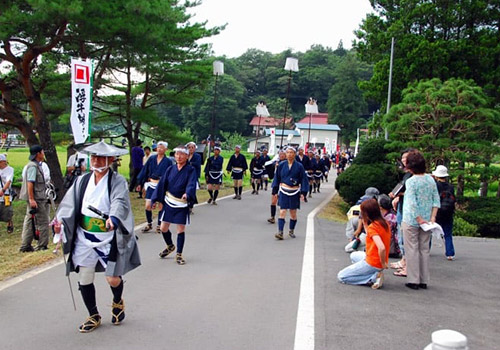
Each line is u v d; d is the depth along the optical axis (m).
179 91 21.45
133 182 17.92
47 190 9.33
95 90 18.69
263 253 8.77
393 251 8.72
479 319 5.62
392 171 16.59
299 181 10.23
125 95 21.11
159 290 6.36
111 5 13.04
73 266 4.92
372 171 16.59
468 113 15.77
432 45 20.45
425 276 6.80
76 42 14.90
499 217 14.45
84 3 12.46
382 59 24.69
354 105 74.81
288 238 10.37
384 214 8.66
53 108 18.36
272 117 75.56
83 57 15.41
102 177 4.95
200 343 4.68
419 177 6.71
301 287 6.63
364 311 5.74
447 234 8.91
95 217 4.87
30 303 5.76
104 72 19.41
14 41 13.57
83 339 4.72
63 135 19.47
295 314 5.54
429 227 6.58
